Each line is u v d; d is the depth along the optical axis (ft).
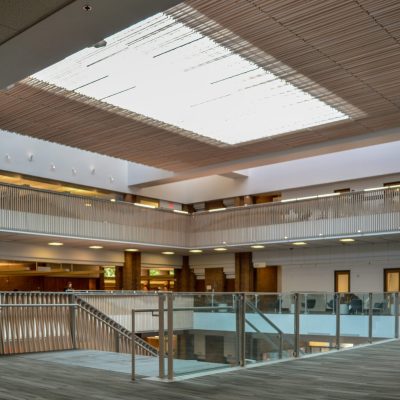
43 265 73.41
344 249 74.18
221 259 85.81
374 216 63.26
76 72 37.45
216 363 26.63
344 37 31.91
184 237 79.87
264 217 73.05
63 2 21.24
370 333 39.32
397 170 66.95
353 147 55.36
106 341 40.27
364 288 72.18
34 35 24.27
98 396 20.70
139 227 73.61
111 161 77.61
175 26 31.35
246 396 20.61
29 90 40.06
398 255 69.36
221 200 84.69
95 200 68.90
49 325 36.73
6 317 34.68
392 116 46.68
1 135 65.36
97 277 85.10
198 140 54.19
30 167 67.82
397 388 22.09
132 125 49.08
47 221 63.41
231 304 27.55
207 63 37.04
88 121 47.73
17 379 24.64
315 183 73.87
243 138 53.88
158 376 24.91
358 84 39.27
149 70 37.86
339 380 23.85
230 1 28.14
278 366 27.76
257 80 39.99
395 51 33.60
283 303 30.99
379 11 28.71
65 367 28.25
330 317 34.94
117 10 22.18
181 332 25.17
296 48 33.73
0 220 59.16
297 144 56.24
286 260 79.20
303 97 43.04
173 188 86.07
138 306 56.13
